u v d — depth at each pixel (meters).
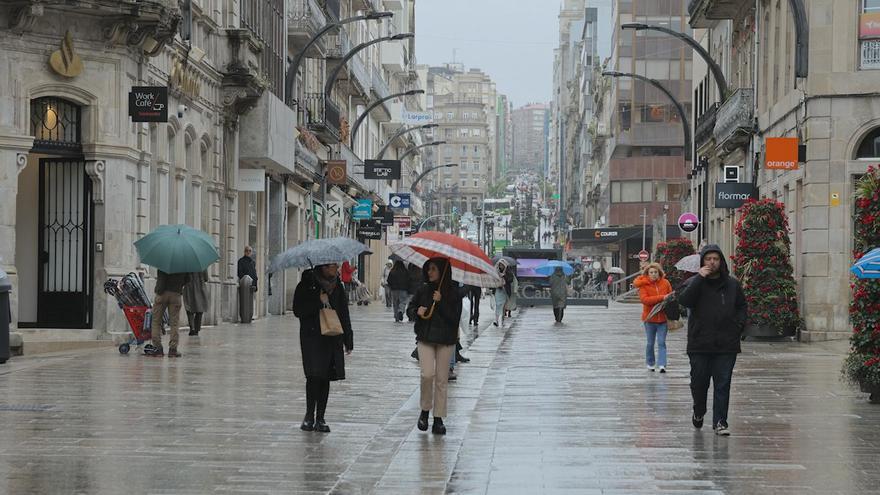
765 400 19.12
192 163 37.75
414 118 85.56
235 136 42.78
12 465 12.41
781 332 35.34
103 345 28.70
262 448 13.78
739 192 44.28
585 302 71.44
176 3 31.14
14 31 27.19
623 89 103.06
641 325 46.19
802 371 24.66
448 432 15.37
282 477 12.04
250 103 42.91
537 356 28.81
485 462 13.09
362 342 32.25
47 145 28.44
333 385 20.72
